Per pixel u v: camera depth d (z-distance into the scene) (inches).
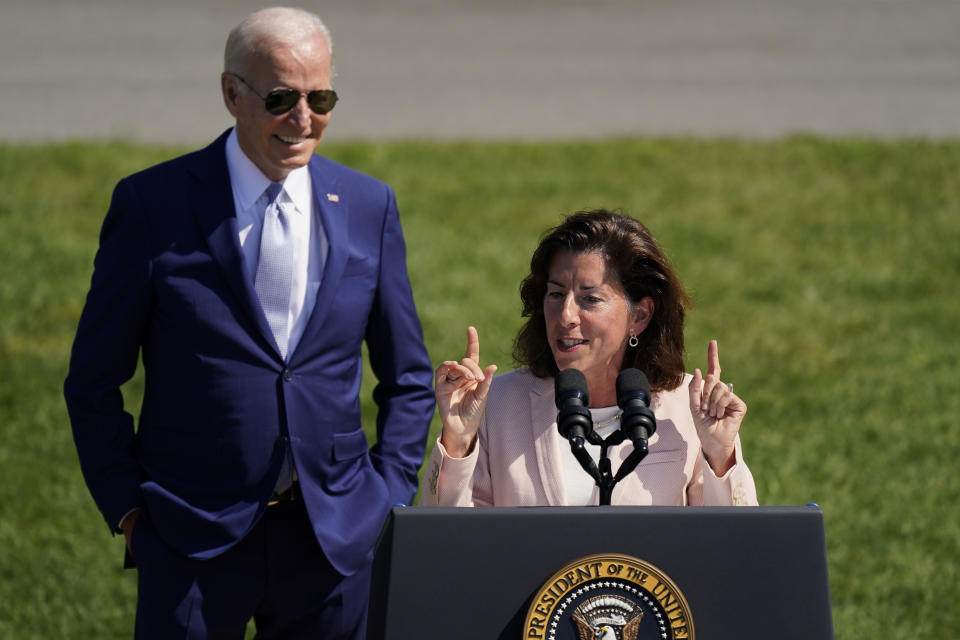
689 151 1926.7
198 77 2249.0
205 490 540.4
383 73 2313.0
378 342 585.6
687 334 1323.8
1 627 784.9
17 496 963.3
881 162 1871.3
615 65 2400.3
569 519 389.4
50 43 2439.7
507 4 2861.7
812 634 387.2
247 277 540.4
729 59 2438.5
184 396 540.4
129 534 548.7
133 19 2630.4
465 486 485.4
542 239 515.5
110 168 1790.1
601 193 1753.2
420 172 1820.9
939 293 1454.2
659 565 387.9
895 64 2386.8
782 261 1540.4
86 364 541.6
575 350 497.7
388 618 381.4
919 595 839.7
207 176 549.6
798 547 391.5
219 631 544.1
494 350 1250.0
